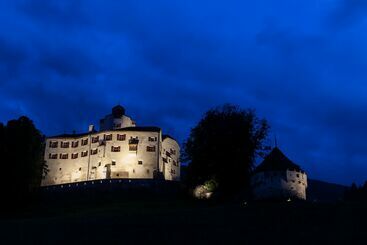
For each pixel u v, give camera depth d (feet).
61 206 282.77
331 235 103.24
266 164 368.48
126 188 310.04
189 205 239.91
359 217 119.34
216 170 223.30
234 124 225.35
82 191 311.47
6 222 165.58
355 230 106.42
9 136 290.56
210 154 224.53
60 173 402.52
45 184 398.62
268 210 140.77
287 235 106.42
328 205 141.08
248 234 109.81
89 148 402.31
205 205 228.63
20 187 277.85
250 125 227.61
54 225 139.54
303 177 373.61
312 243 97.71
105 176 386.11
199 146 229.04
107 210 245.24
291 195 357.20
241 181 223.92
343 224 113.39
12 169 278.26
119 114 446.60
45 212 259.39
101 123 451.12
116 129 410.93
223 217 134.41
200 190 243.19
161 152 405.39
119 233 118.21
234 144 222.07
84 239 114.11
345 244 95.04
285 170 361.51
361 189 384.06
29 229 135.64
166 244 104.58
